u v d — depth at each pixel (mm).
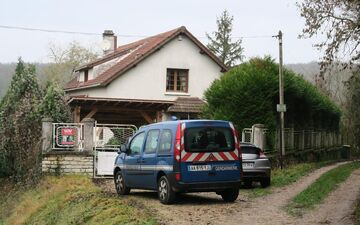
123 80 36969
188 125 14609
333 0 15180
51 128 22812
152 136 15711
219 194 16375
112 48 47500
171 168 14438
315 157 39000
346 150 52031
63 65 73562
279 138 28500
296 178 22250
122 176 16953
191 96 38281
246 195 17047
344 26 15234
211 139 14766
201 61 38656
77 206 15242
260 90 26469
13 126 25438
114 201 14312
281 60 26609
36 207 18156
